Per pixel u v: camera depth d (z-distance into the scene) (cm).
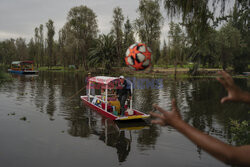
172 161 517
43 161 516
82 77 3378
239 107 1156
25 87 1983
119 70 4781
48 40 6456
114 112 934
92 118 916
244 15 394
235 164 69
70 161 516
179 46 3584
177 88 2031
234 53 4059
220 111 1066
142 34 3966
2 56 9325
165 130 759
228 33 3559
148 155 552
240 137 464
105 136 697
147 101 1334
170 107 1153
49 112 1016
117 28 4669
